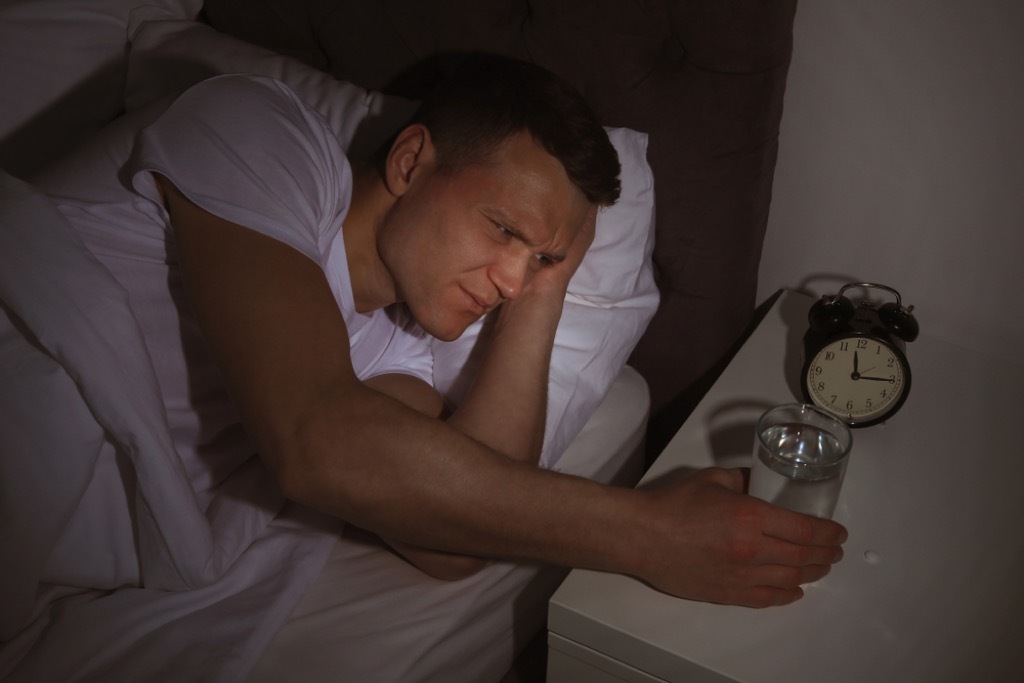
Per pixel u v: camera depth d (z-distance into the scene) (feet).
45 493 2.67
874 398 3.48
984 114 3.52
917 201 3.84
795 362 3.90
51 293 2.55
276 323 2.43
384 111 4.04
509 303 3.41
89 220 2.86
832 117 3.85
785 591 2.76
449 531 2.55
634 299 4.00
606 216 3.79
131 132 3.05
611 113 3.98
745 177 3.85
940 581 2.89
